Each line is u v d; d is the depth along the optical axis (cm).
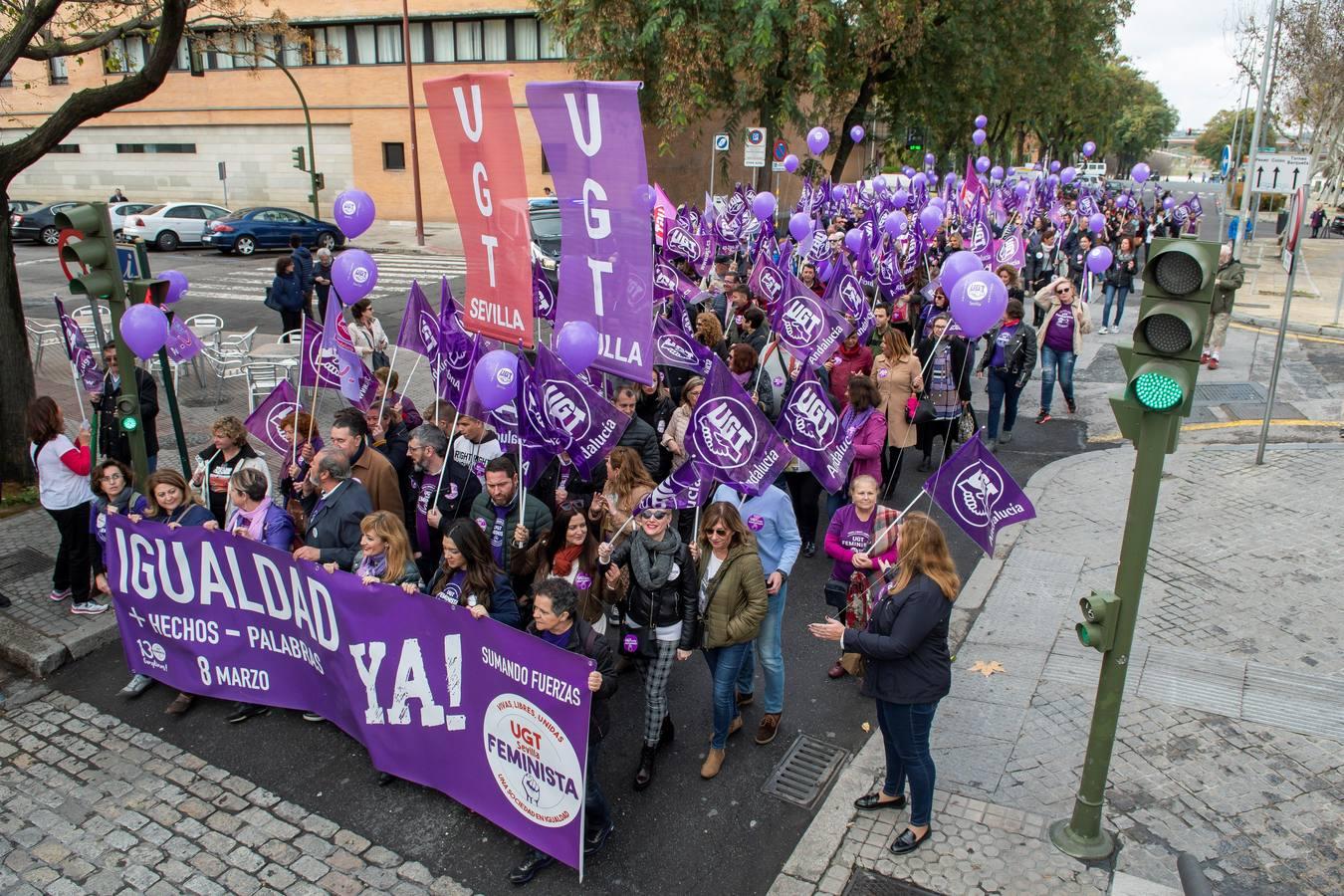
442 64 3762
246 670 657
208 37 1560
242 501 634
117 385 846
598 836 521
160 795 578
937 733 616
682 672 720
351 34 3834
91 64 4097
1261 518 941
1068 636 734
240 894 498
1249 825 527
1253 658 693
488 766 535
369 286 777
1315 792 553
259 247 2947
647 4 2180
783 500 623
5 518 949
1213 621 747
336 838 540
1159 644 715
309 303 1666
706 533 553
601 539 671
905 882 491
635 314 620
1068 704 645
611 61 2288
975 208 1986
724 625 562
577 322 637
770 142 2494
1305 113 3475
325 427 1235
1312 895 478
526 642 495
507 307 698
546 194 3716
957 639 736
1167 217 3247
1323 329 1848
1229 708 634
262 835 543
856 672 561
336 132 3975
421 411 1338
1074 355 1304
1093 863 498
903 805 548
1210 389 1433
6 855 526
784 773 596
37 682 707
